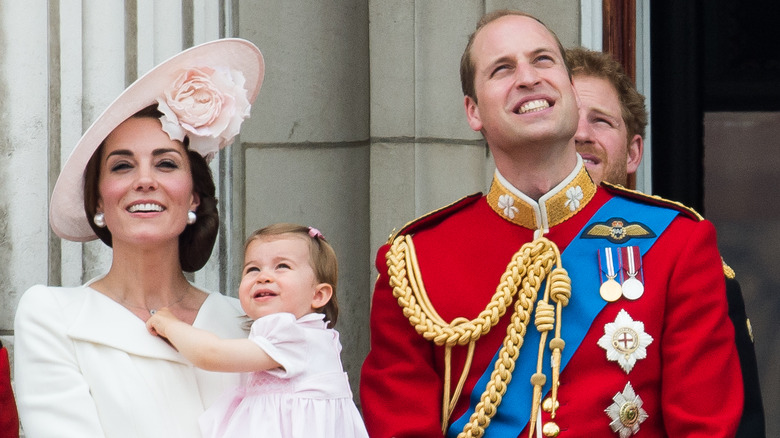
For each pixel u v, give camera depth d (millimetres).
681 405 11227
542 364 11586
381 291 12484
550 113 11750
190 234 12664
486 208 12531
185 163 12289
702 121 18828
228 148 16516
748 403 12508
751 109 18781
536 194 12180
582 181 12211
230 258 16609
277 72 17141
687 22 18547
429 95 17656
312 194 17359
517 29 12102
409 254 12398
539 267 11836
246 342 11727
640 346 11391
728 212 18891
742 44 18781
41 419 11500
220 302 12656
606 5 17219
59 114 15289
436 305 12070
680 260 11609
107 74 15352
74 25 15336
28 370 11734
